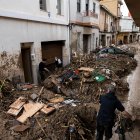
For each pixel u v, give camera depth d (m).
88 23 18.86
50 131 5.32
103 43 30.84
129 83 12.41
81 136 5.57
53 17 12.73
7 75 8.23
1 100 6.54
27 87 7.91
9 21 8.30
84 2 19.05
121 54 21.36
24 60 10.01
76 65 14.13
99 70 12.07
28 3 9.74
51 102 6.94
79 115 6.39
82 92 9.41
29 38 9.92
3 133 5.22
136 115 7.43
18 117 5.88
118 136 5.96
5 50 8.10
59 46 14.61
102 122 5.08
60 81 9.92
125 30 49.16
